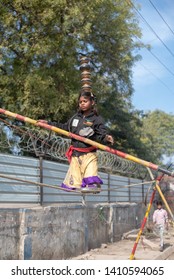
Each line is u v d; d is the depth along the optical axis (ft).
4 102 61.05
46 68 60.75
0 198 34.14
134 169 58.18
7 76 59.21
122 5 72.33
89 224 47.47
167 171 17.03
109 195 59.36
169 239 64.18
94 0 60.64
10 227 29.84
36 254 33.06
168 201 83.76
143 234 64.59
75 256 41.86
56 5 57.52
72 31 61.67
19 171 36.73
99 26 69.72
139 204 72.33
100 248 49.88
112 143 17.35
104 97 76.59
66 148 39.32
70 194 46.01
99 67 75.25
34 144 38.04
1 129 39.96
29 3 58.08
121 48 72.95
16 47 59.47
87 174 17.62
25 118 18.08
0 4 59.77
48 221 35.86
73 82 61.87
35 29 59.62
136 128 100.99
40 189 39.19
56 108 58.18
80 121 17.71
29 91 57.16
